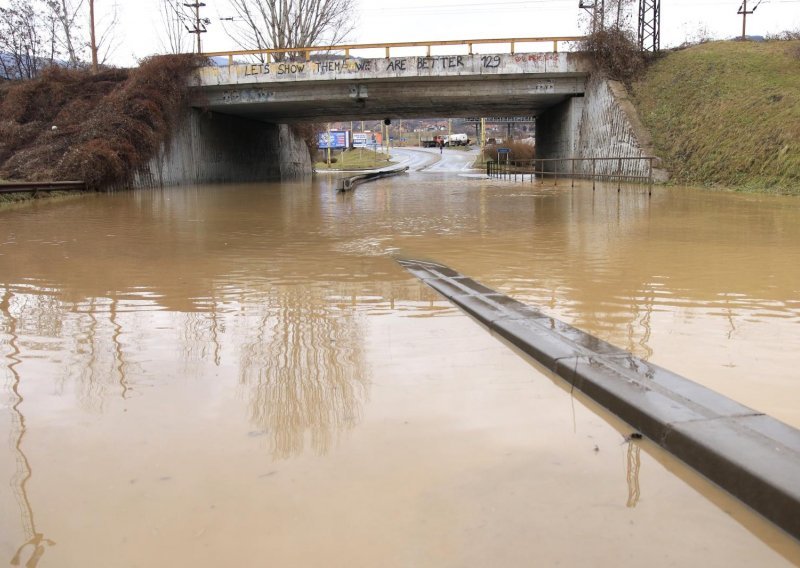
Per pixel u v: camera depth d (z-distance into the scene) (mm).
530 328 4758
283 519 2387
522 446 2973
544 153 44500
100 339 4824
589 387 3582
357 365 4160
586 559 2129
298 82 33250
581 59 31984
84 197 23453
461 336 4820
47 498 2559
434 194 22859
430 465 2785
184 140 34438
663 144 26594
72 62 43406
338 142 95500
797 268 7328
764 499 2400
